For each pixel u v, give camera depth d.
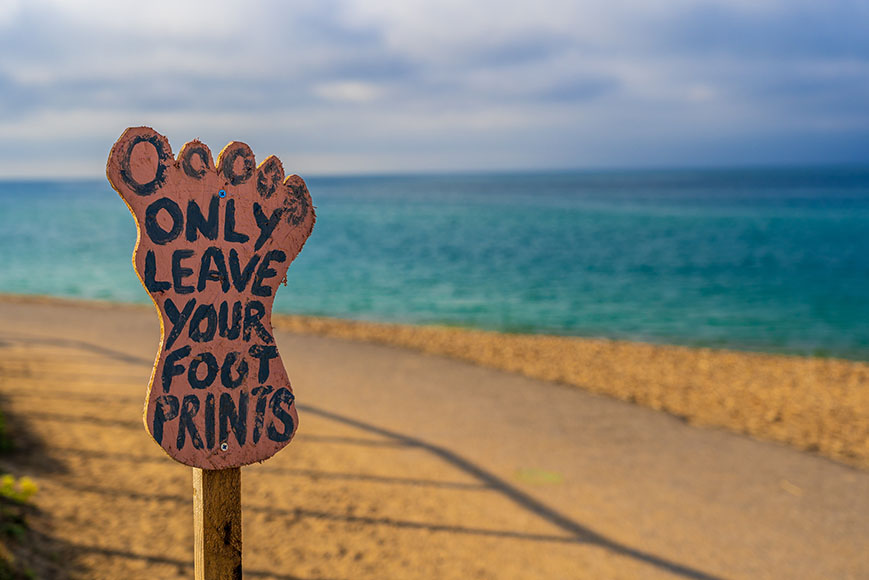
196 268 1.80
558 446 7.12
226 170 1.85
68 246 40.28
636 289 23.56
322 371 10.27
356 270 29.44
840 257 33.50
